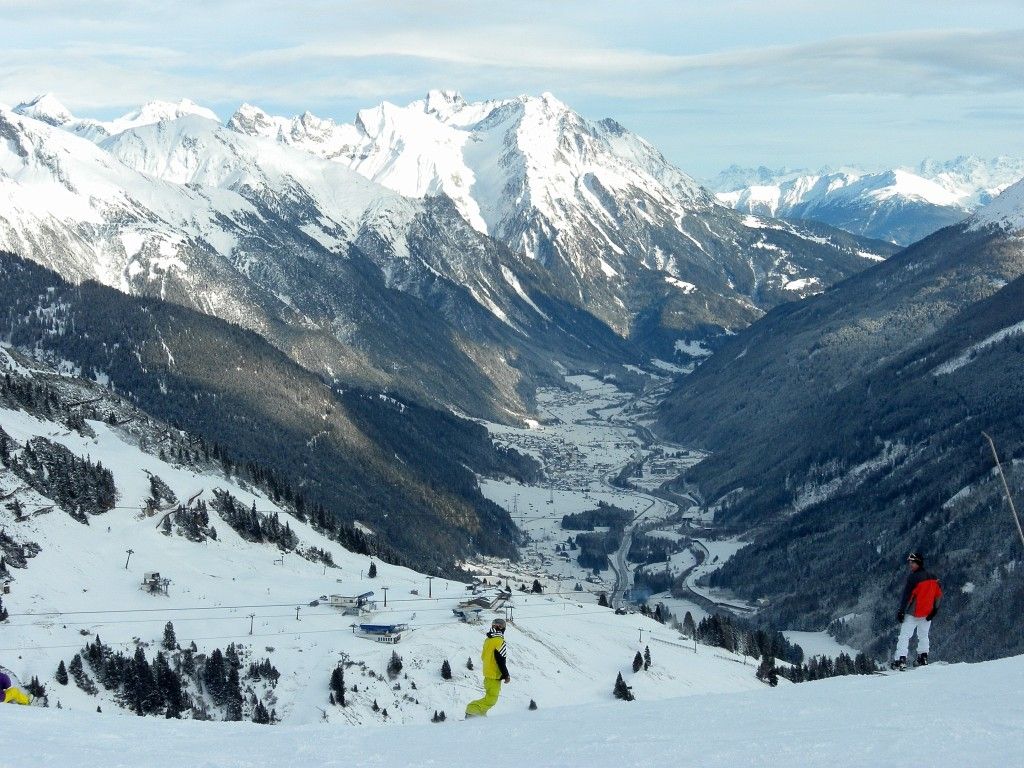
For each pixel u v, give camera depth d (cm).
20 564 12988
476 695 12231
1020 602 18850
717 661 15900
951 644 19000
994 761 2623
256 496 19912
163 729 3847
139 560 14462
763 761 2859
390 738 3619
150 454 18875
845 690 4003
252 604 13950
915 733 3005
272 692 11600
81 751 3266
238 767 3058
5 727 3684
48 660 11050
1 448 14962
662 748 3120
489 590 16888
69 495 15088
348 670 12119
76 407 19550
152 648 11881
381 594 15375
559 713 4103
